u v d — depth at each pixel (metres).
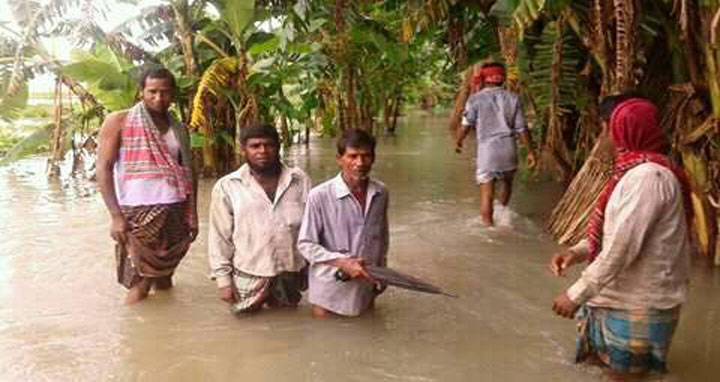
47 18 9.27
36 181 10.23
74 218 7.54
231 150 10.61
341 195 4.19
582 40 6.29
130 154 4.66
